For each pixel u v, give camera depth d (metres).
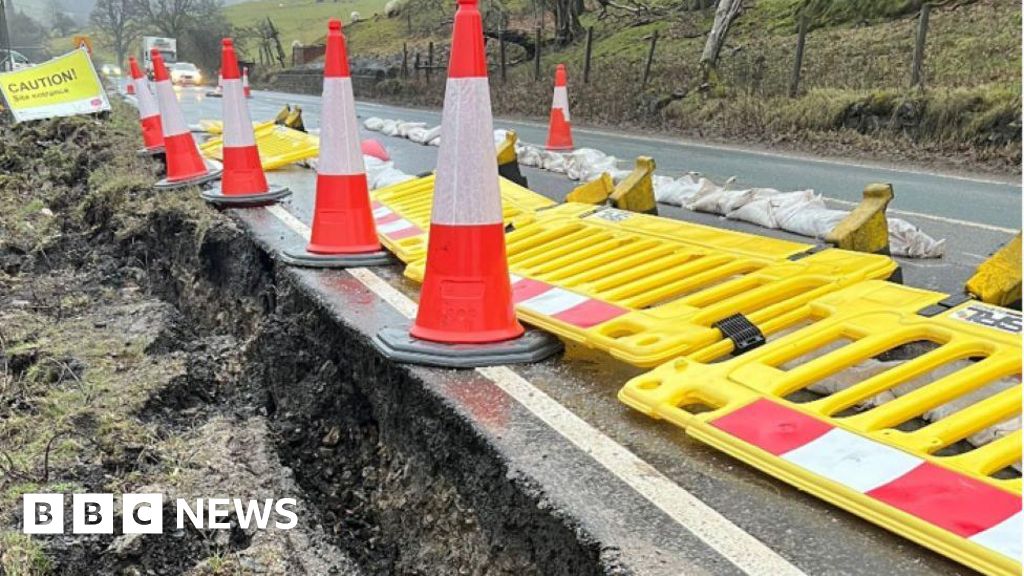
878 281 3.96
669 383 3.33
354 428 4.32
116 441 3.69
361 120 20.91
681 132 17.45
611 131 18.22
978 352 3.18
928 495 2.43
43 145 11.96
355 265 5.64
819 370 3.21
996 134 12.22
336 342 4.59
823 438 2.79
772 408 3.01
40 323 5.30
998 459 2.57
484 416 3.35
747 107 16.75
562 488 2.79
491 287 4.00
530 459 3.00
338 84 5.67
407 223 6.31
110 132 13.02
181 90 38.59
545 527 2.73
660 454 3.02
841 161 12.24
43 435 3.69
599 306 4.16
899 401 2.93
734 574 2.32
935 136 13.04
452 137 3.96
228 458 3.68
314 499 4.00
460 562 3.17
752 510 2.62
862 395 3.04
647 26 30.23
